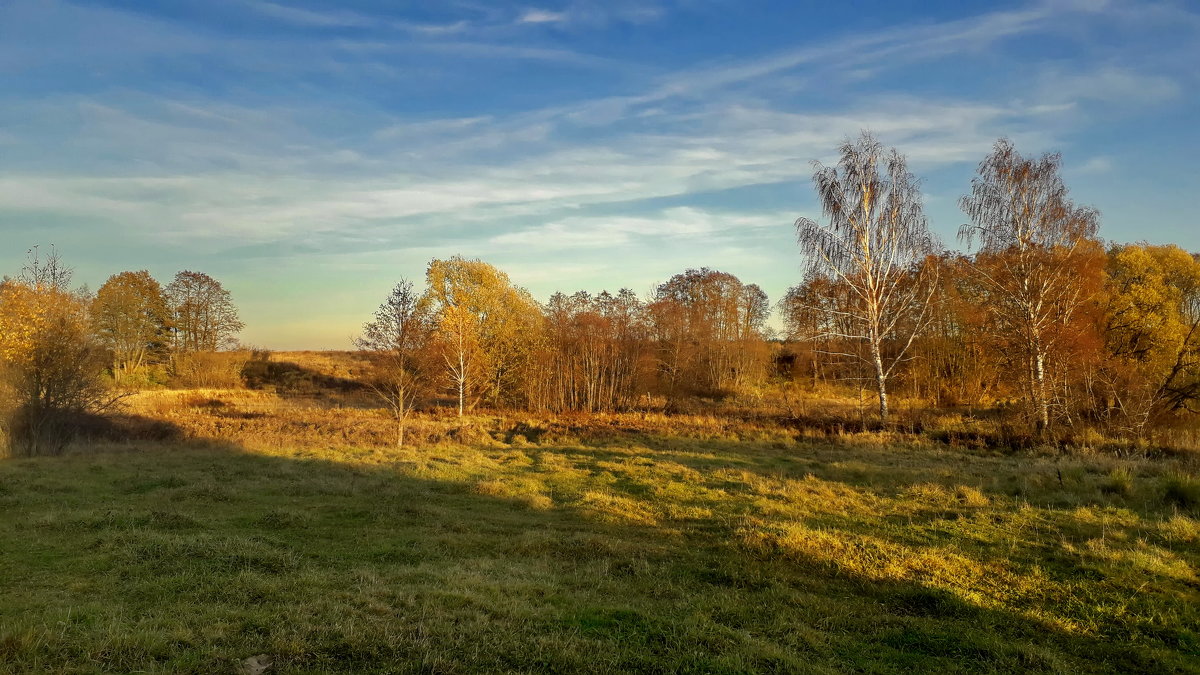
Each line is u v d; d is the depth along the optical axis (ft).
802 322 122.11
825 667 19.08
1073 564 29.30
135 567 26.04
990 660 20.26
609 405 125.80
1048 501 42.47
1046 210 84.69
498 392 130.93
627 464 63.16
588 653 18.78
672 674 17.70
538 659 18.07
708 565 30.17
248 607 21.63
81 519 34.19
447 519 39.78
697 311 174.29
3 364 65.00
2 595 22.56
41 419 67.31
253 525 36.81
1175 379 88.69
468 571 27.68
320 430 90.02
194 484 48.70
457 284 125.70
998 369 110.42
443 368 114.32
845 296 113.39
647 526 39.01
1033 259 84.99
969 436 79.87
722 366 171.53
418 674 16.87
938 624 23.04
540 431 93.09
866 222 97.25
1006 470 56.75
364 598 22.47
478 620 20.85
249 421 97.91
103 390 74.79
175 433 85.61
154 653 17.20
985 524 36.94
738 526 36.99
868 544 32.24
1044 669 19.70
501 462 67.56
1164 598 24.95
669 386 152.56
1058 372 83.87
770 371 181.68
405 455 70.33
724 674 17.93
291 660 17.26
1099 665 20.45
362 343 80.84
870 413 104.42
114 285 168.76
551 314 133.39
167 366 182.70
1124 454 63.16
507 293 130.82
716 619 22.95
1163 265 104.27
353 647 18.08
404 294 81.66
